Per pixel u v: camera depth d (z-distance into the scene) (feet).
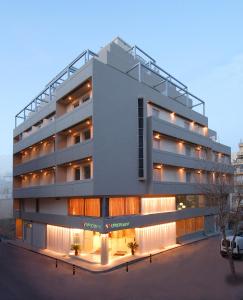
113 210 94.17
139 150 102.78
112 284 68.95
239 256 91.15
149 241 103.81
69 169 107.55
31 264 90.99
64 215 105.40
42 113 125.18
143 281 70.59
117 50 108.58
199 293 60.54
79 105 101.45
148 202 107.45
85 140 98.02
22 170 143.13
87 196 93.04
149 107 110.52
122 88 98.43
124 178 96.27
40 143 128.57
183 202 129.18
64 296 61.00
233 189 162.40
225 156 178.81
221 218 85.30
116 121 95.30
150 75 123.65
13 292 64.08
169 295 59.98
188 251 105.60
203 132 151.02
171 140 121.29
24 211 143.23
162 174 114.42
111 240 100.99
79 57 105.70
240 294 59.06
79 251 98.37
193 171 137.18
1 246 129.18
